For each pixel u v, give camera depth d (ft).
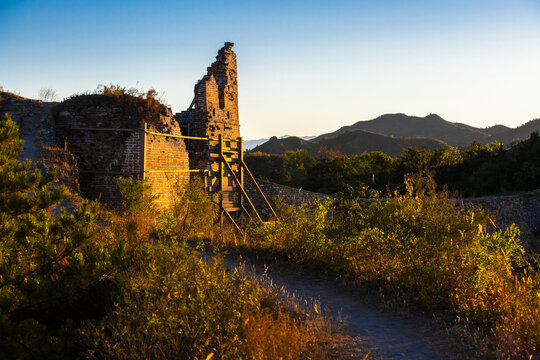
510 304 21.86
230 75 87.76
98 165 59.62
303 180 178.40
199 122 78.48
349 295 27.55
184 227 41.96
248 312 16.89
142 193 39.01
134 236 28.32
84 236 19.88
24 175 23.57
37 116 60.70
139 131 59.72
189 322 17.34
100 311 20.48
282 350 15.37
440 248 27.30
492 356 17.80
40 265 19.57
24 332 15.96
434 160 155.53
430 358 17.74
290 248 36.42
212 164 57.11
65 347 16.93
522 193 107.45
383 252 30.22
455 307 23.61
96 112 60.85
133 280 21.08
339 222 36.60
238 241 41.27
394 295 26.84
